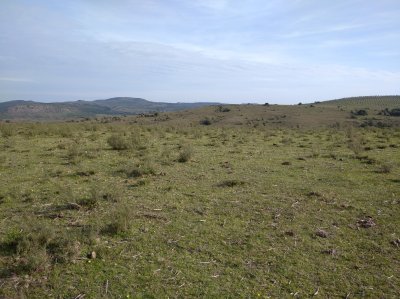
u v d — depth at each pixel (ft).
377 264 19.49
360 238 22.80
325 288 17.13
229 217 25.80
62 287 16.62
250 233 23.07
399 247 21.57
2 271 17.67
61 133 74.64
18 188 31.78
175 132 92.17
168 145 63.05
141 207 27.30
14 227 22.89
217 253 20.30
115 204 27.73
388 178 38.24
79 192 30.78
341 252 20.81
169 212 26.48
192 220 25.03
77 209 26.45
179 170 40.81
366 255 20.51
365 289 17.08
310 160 49.11
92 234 21.04
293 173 40.34
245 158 49.98
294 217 26.08
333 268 18.97
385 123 201.05
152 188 32.65
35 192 30.68
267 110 309.63
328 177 38.55
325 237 22.81
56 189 31.73
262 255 20.20
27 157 47.21
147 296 16.14
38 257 17.92
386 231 23.93
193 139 75.20
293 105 354.95
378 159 50.47
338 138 81.61
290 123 234.58
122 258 19.39
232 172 40.32
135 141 59.11
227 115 287.28
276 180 36.83
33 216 24.23
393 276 18.28
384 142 73.10
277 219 25.62
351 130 95.04
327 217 26.27
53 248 19.81
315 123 231.50
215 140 73.67
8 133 71.67
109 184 33.86
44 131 76.59
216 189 32.86
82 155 48.44
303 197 30.86
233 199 29.94
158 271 18.20
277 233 23.17
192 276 17.84
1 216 24.94
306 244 21.71
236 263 19.21
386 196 31.58
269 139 78.43
